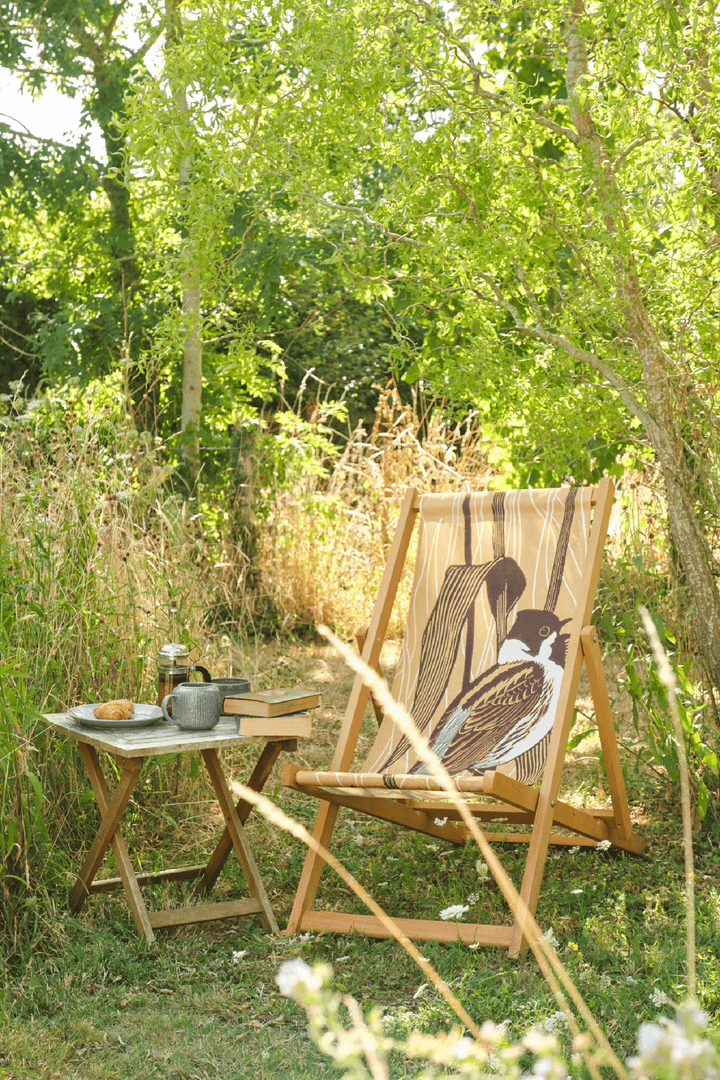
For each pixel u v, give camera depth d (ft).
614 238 11.51
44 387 28.40
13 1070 7.04
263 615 24.27
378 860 11.50
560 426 14.23
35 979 8.34
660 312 13.58
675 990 7.55
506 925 9.41
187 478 26.13
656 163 10.89
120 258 28.71
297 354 43.27
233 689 10.62
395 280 14.32
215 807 12.96
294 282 28.02
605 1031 7.12
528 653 10.69
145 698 12.67
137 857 11.35
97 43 29.30
